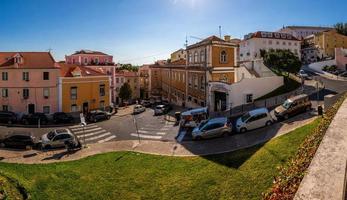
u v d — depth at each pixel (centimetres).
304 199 407
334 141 632
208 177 1497
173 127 3070
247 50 8081
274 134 2139
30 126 3516
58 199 1380
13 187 1400
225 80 3947
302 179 486
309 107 2656
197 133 2398
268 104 3372
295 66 4716
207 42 3828
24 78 4212
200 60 4100
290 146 1614
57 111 4322
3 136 2494
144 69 8331
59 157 2080
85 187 1501
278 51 5075
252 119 2423
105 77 4806
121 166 1802
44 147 2350
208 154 1945
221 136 2392
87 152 2217
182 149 2167
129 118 3938
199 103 4128
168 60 7519
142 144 2416
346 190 418
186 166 1730
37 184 1519
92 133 3036
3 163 1891
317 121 1961
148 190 1447
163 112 4153
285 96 3616
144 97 7619
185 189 1409
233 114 3198
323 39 9006
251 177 1367
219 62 3884
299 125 2212
